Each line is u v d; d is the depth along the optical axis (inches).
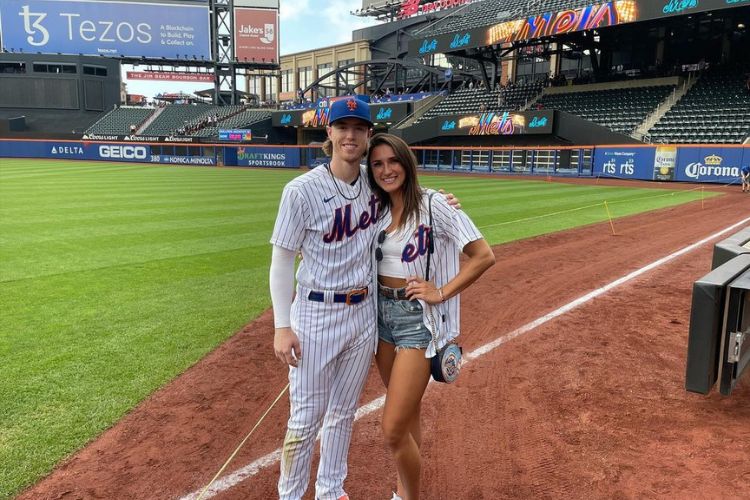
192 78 2042.3
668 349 178.9
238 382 153.9
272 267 87.4
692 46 1252.5
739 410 137.3
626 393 147.4
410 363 89.8
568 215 510.6
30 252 309.1
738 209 565.9
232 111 1984.5
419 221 89.3
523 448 121.3
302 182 85.4
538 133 1206.9
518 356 174.1
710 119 1039.0
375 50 2091.5
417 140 1460.4
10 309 209.0
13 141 1674.5
